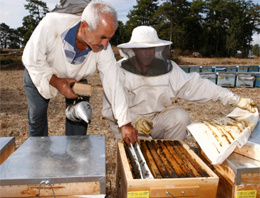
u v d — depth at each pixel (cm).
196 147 330
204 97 245
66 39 194
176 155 178
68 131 254
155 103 250
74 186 133
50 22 192
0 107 605
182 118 242
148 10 5509
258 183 155
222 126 188
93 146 167
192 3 5144
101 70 218
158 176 145
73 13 195
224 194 174
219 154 162
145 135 250
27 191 131
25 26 5756
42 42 192
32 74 193
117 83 212
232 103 229
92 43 185
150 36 224
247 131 174
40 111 230
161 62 235
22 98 732
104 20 171
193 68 1098
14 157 150
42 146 167
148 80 241
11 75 1502
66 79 193
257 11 5259
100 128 425
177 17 4956
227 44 4866
